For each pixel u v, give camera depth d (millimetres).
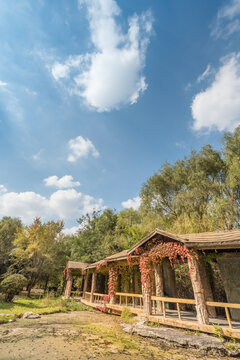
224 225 14453
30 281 22844
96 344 6129
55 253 24578
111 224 33219
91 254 29344
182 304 11664
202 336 6473
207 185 16594
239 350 5676
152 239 9797
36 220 23438
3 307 12227
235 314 8266
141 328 7758
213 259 9984
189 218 16688
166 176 21969
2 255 27969
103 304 13695
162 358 5293
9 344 5777
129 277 15211
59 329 7867
